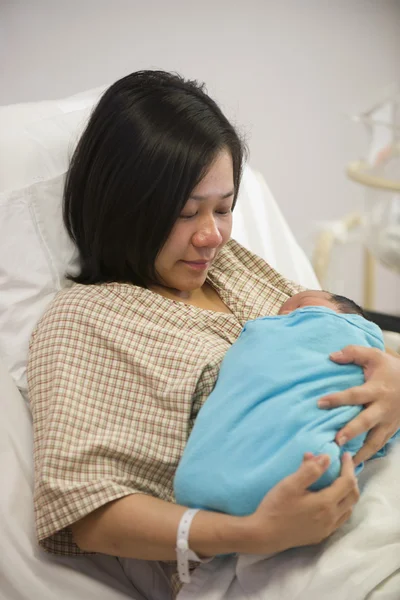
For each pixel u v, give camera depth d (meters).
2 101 2.13
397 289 2.96
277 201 2.67
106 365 1.13
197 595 1.04
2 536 1.06
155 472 1.09
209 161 1.12
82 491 1.01
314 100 2.58
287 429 0.97
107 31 2.21
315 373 1.02
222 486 0.96
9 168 1.36
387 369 1.05
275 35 2.45
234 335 1.24
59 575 1.08
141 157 1.12
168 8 2.27
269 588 1.01
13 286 1.26
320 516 0.93
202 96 1.17
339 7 2.50
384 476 1.11
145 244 1.16
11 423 1.15
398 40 2.62
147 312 1.18
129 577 1.19
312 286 1.72
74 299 1.17
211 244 1.15
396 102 2.15
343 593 0.96
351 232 2.40
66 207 1.27
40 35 2.12
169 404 1.09
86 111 1.49
